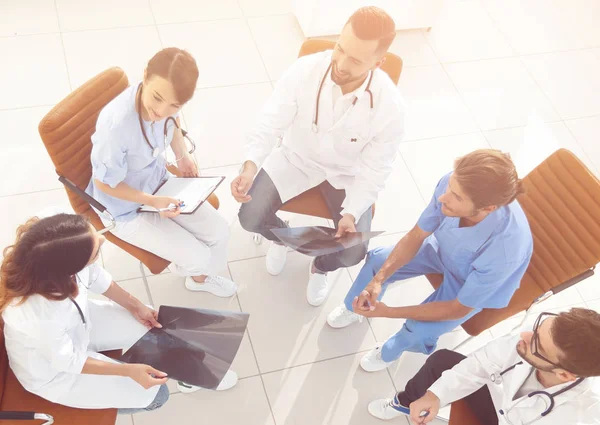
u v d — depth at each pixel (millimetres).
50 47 3178
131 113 1791
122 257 2586
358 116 2031
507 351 1731
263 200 2256
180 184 2125
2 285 1444
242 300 2572
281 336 2504
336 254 2279
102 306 1915
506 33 3900
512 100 3545
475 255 1941
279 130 2166
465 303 1966
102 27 3318
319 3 3289
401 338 2193
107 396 1719
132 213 2055
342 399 2387
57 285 1446
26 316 1480
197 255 2188
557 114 3533
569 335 1441
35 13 3289
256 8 3625
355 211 2166
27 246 1403
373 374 2471
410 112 3369
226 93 3213
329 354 2492
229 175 2924
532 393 1632
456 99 3484
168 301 2504
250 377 2377
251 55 3400
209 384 1742
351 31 1734
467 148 3279
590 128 3502
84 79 3092
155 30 3371
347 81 1924
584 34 3998
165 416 2230
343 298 2656
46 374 1597
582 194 1987
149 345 1826
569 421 1581
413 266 2260
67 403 1673
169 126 2004
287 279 2668
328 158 2223
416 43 3717
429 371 1961
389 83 2035
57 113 1815
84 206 2055
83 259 1464
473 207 1693
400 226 2926
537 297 2111
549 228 2104
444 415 2338
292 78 2053
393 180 3082
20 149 2809
